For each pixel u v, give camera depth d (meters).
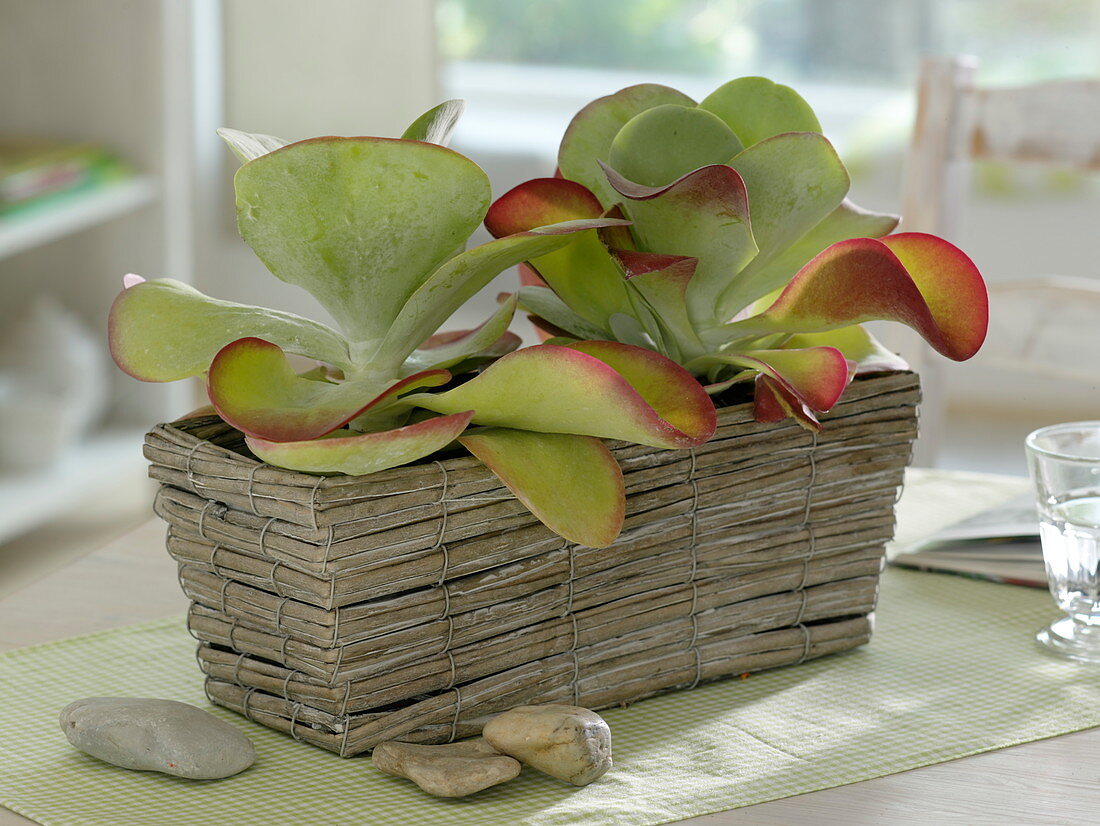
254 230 1.19
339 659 1.21
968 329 1.25
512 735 1.21
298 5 5.65
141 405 3.98
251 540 1.22
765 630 1.34
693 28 5.83
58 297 3.90
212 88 5.65
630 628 1.29
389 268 1.21
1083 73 5.34
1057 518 1.37
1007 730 1.27
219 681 1.28
